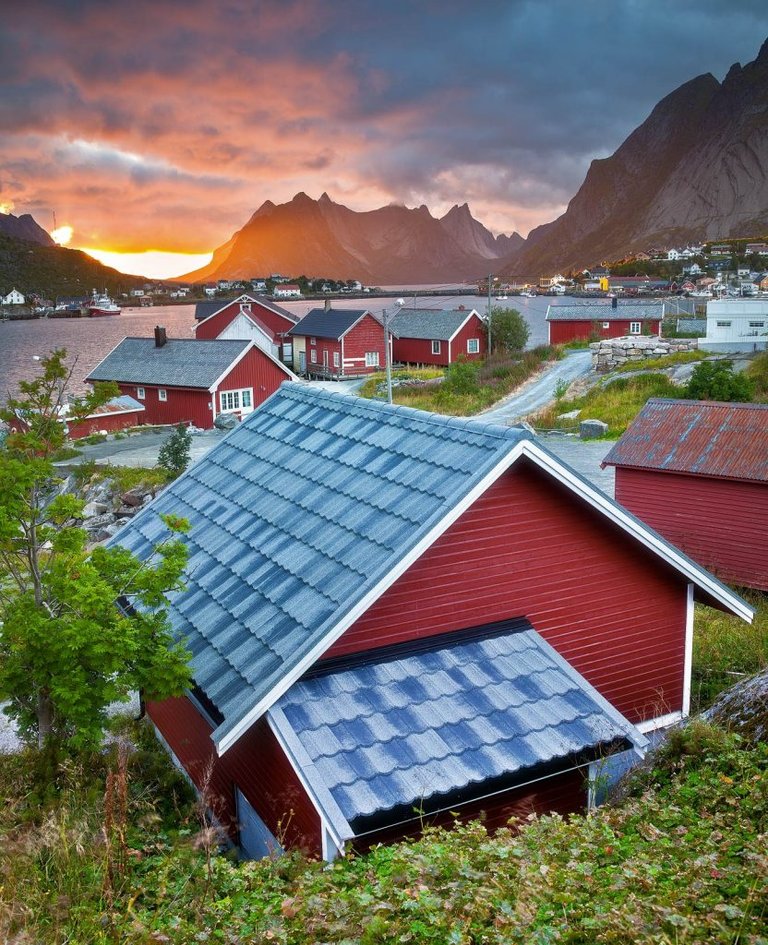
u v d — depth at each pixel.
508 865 5.89
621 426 33.94
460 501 8.89
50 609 8.52
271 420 13.28
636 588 10.82
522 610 9.95
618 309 70.38
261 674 8.23
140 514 12.97
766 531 18.44
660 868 5.79
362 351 69.00
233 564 10.29
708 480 19.23
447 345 66.19
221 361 47.03
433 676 8.80
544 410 39.78
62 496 8.84
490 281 70.88
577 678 9.08
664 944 4.72
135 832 7.30
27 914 5.41
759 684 8.78
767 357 37.97
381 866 6.44
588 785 8.88
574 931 5.07
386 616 9.00
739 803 6.92
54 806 7.33
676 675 11.34
